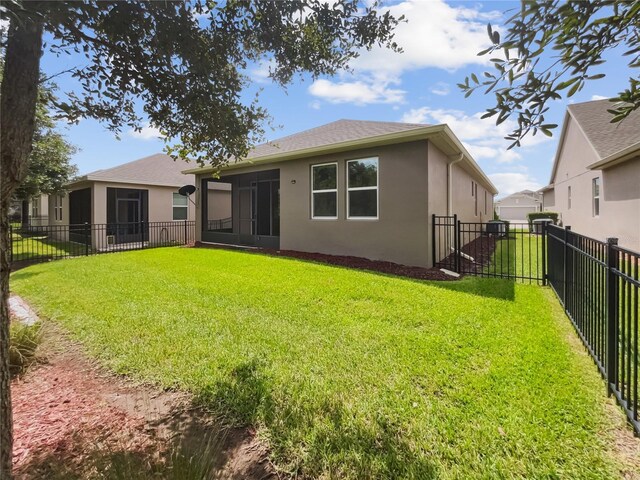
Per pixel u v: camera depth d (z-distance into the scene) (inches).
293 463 74.9
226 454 79.0
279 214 434.3
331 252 353.7
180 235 627.8
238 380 108.4
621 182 367.6
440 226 328.2
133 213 632.4
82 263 351.6
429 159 290.5
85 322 165.3
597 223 450.6
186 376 112.4
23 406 102.5
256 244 445.1
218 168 131.2
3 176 56.4
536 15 46.3
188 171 497.7
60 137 444.8
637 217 332.8
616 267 96.9
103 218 531.2
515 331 141.8
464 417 86.0
